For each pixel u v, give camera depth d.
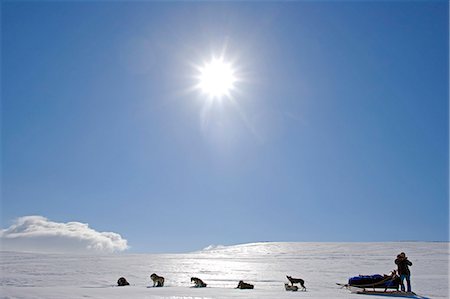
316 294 18.59
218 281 27.55
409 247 63.12
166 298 16.36
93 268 36.75
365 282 19.61
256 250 65.44
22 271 34.03
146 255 57.19
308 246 69.75
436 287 22.88
